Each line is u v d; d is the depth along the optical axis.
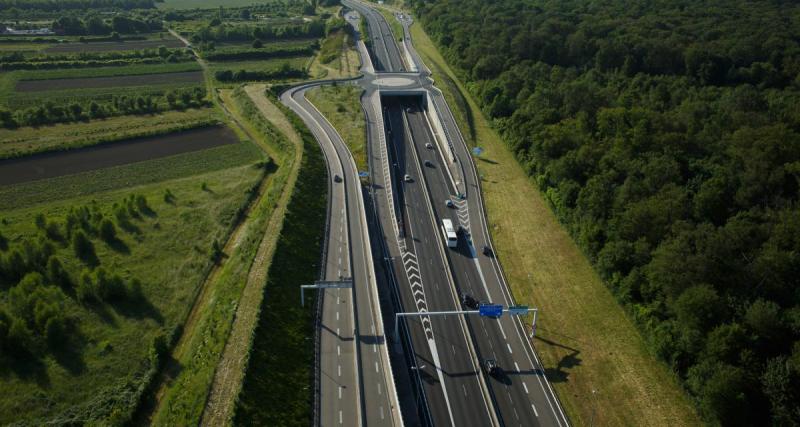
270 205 155.25
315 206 161.00
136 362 108.12
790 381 92.06
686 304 105.19
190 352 109.69
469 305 130.00
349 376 108.06
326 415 99.88
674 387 107.44
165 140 199.75
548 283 135.75
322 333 117.75
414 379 111.62
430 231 156.38
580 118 179.38
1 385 100.50
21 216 149.50
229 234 148.62
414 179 182.75
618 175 149.25
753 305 102.25
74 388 101.56
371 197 170.25
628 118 174.50
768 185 135.25
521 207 165.38
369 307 125.06
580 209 145.50
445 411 105.38
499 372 113.19
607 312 125.44
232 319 113.75
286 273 130.25
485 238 153.75
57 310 114.00
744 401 93.25
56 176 171.75
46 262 129.38
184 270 133.75
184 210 156.50
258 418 95.38
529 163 179.12
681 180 143.25
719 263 113.75
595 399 107.12
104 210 154.00
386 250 148.12
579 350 117.75
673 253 113.75
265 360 106.12
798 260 110.44
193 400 97.31
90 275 122.50
